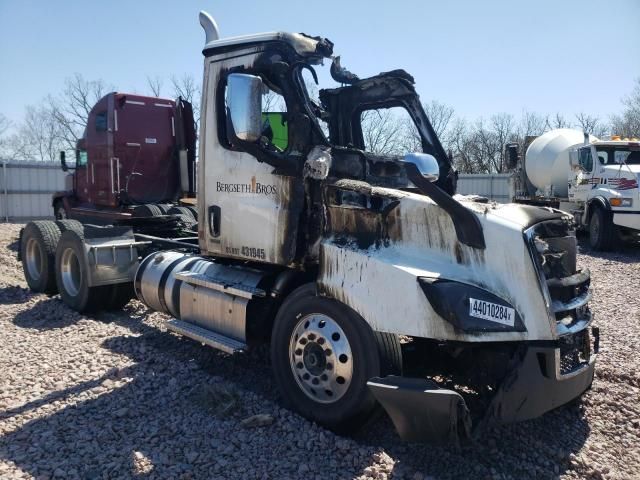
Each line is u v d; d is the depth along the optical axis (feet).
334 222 13.67
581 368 13.15
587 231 53.72
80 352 18.81
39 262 27.45
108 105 33.40
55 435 12.99
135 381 16.26
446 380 14.83
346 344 13.02
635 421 14.53
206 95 16.74
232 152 16.07
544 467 12.34
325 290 13.30
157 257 20.57
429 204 12.49
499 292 11.77
